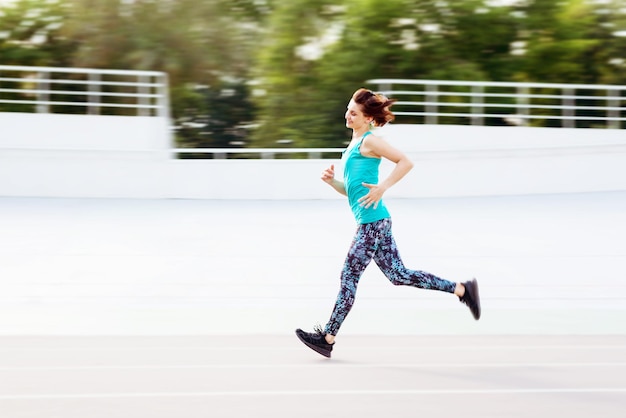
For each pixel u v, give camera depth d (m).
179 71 23.44
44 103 19.34
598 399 5.75
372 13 21.92
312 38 22.88
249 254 11.48
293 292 9.33
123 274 10.16
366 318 8.17
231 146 25.50
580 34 22.78
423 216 15.31
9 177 17.73
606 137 19.98
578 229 13.81
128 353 6.79
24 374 6.16
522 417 5.39
